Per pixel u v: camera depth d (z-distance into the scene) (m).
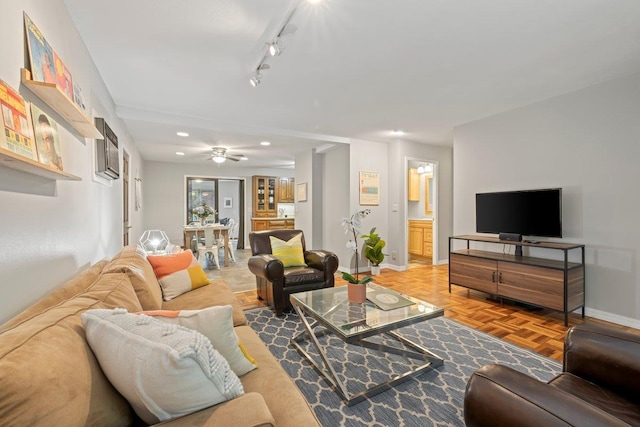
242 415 0.80
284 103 3.34
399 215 5.20
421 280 4.50
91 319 0.92
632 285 2.70
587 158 2.95
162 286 2.23
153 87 2.88
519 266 3.05
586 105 2.95
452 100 3.27
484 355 2.21
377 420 1.55
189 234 5.60
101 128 2.30
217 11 1.78
